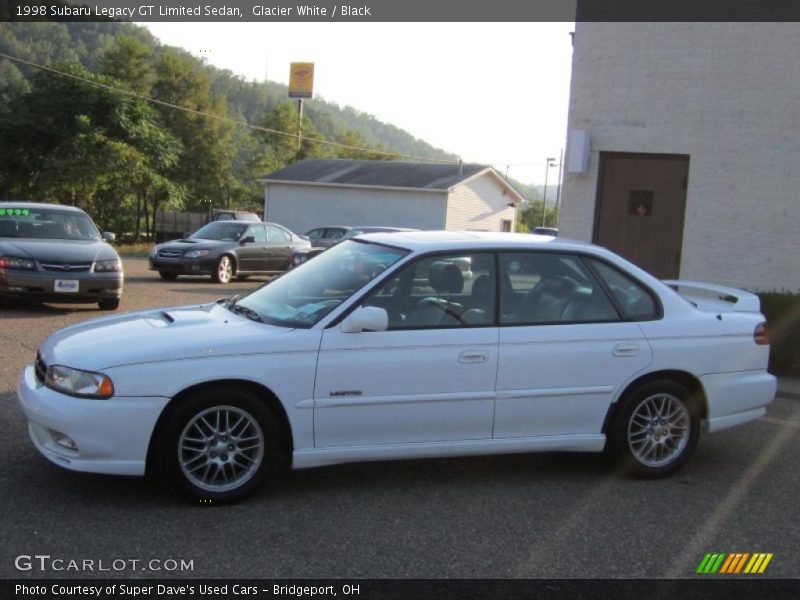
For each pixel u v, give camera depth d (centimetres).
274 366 487
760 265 1146
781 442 692
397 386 510
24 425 629
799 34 1101
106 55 5134
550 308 554
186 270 1905
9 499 485
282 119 6088
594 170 1230
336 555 430
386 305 521
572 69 1232
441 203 3772
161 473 479
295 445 497
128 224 4241
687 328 577
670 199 1198
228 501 489
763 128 1129
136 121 3759
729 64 1138
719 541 471
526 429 544
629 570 428
